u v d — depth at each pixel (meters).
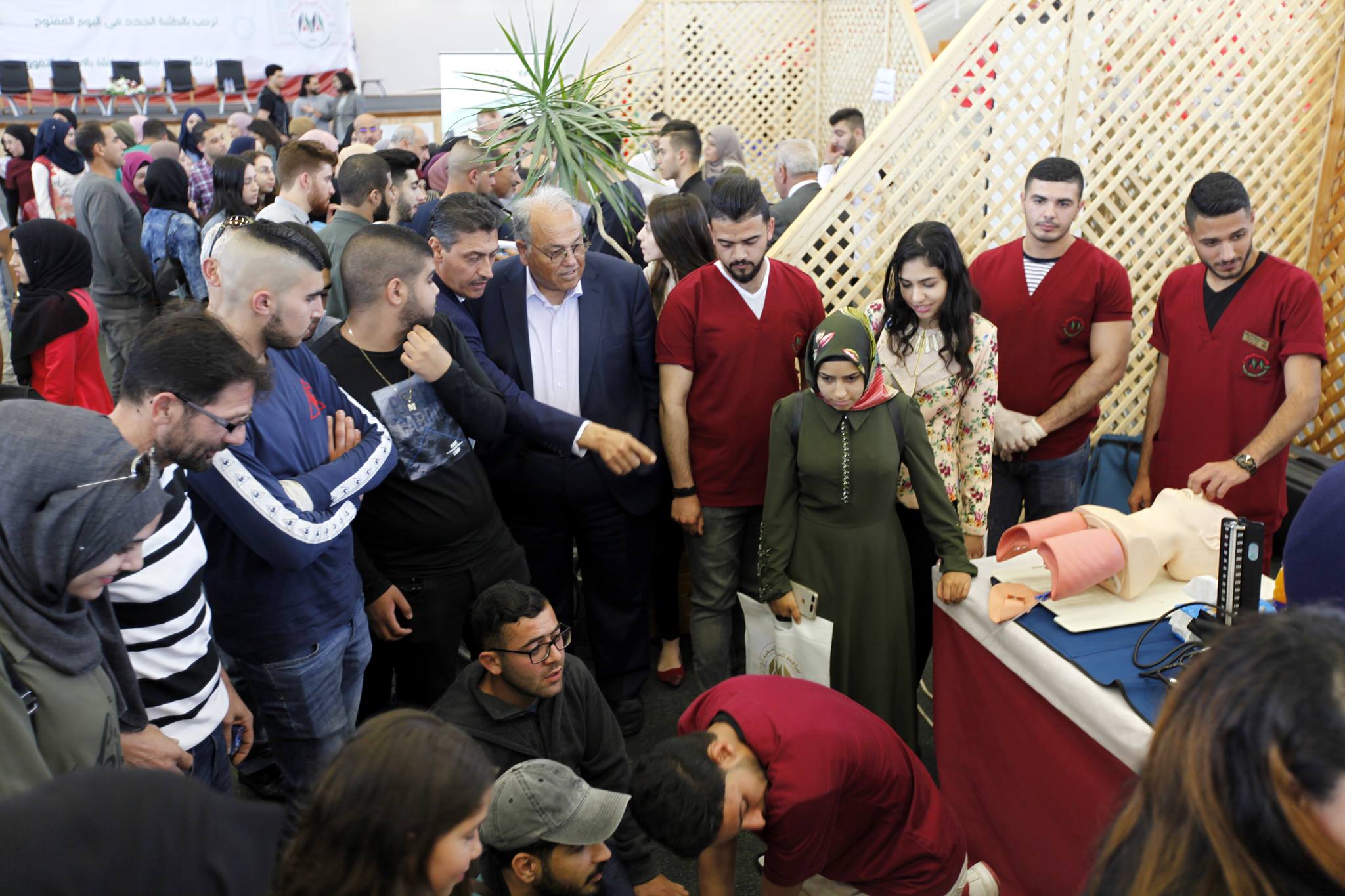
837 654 2.71
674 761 1.80
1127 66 3.78
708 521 3.10
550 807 1.75
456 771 1.07
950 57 3.51
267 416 2.09
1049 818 2.21
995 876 2.44
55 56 11.70
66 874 0.83
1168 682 1.97
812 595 2.62
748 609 2.80
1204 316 3.09
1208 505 2.41
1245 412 3.06
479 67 7.64
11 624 1.43
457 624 2.71
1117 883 1.03
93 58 11.80
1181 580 2.41
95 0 11.62
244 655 2.21
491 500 2.76
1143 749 1.84
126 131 7.88
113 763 1.58
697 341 2.98
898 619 2.69
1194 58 3.77
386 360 2.50
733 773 1.87
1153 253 4.02
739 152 6.49
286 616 2.17
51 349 3.81
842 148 6.27
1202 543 2.38
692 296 2.97
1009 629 2.27
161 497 1.55
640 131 4.20
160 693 1.86
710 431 3.04
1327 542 1.87
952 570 2.48
